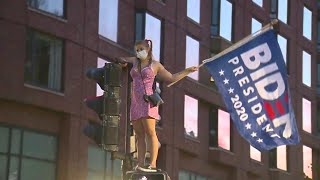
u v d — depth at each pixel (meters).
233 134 55.22
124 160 12.90
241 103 19.77
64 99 38.50
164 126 46.97
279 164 61.94
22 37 36.75
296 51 66.50
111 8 43.09
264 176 59.78
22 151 36.59
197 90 51.25
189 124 50.34
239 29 57.19
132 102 12.88
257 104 19.72
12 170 36.00
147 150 12.83
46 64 38.06
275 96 19.58
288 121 19.89
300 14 68.00
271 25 18.75
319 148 69.12
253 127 19.98
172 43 48.62
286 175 62.06
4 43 36.09
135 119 12.77
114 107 12.91
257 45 19.19
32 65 37.38
